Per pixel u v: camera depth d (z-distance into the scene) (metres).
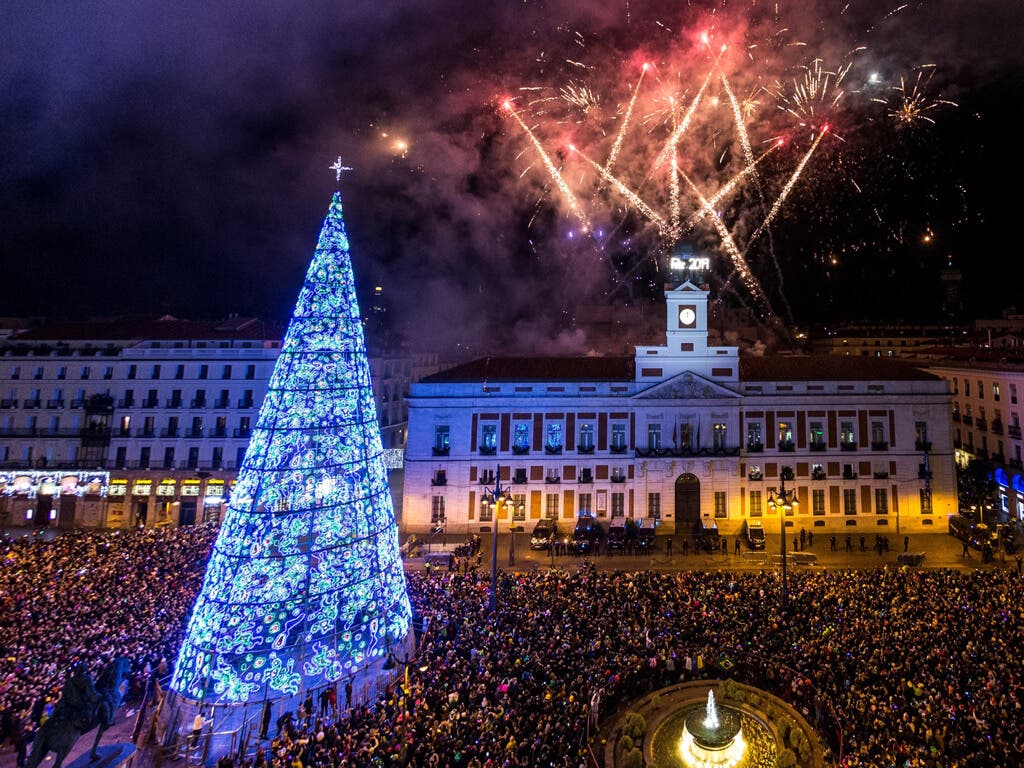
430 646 29.25
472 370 62.91
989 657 25.39
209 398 62.28
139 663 27.42
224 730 24.42
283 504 27.41
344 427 28.84
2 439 60.91
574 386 60.22
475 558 48.94
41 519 60.25
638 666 26.41
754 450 58.53
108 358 62.47
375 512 29.61
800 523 57.31
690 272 61.22
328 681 27.03
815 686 24.27
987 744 19.55
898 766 18.45
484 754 19.44
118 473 60.72
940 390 58.31
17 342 63.47
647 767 21.12
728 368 59.66
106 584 37.31
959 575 37.75
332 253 29.41
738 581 37.56
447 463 59.12
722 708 24.17
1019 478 56.06
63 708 18.11
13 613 32.44
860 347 113.06
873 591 34.03
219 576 26.19
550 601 34.44
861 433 58.31
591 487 58.72
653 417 59.25
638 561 48.56
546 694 23.30
